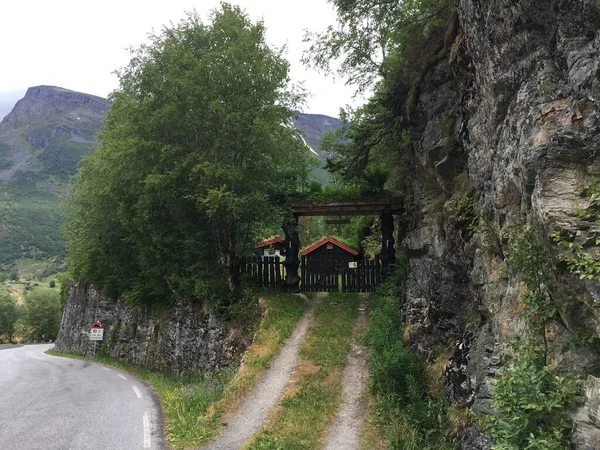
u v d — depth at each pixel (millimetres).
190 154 16531
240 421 9211
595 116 4668
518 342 5523
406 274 14180
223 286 17328
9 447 7797
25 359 26812
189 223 17891
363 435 8547
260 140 16469
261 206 16344
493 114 6938
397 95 13953
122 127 18828
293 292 18219
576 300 4785
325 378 11453
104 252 26109
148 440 8172
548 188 5043
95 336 25891
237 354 15031
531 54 5832
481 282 7621
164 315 20984
